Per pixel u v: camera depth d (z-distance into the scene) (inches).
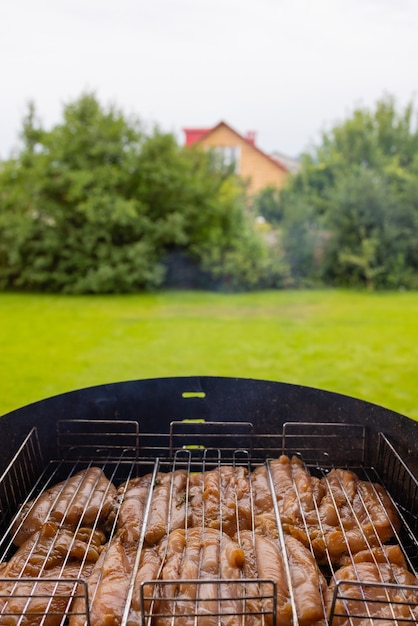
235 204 499.2
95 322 350.0
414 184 489.7
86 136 479.2
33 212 485.4
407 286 484.7
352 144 575.8
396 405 201.0
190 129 924.6
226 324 339.9
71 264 478.0
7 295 468.4
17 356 267.9
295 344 290.0
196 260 492.7
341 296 450.0
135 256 468.1
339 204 489.7
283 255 498.0
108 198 468.8
